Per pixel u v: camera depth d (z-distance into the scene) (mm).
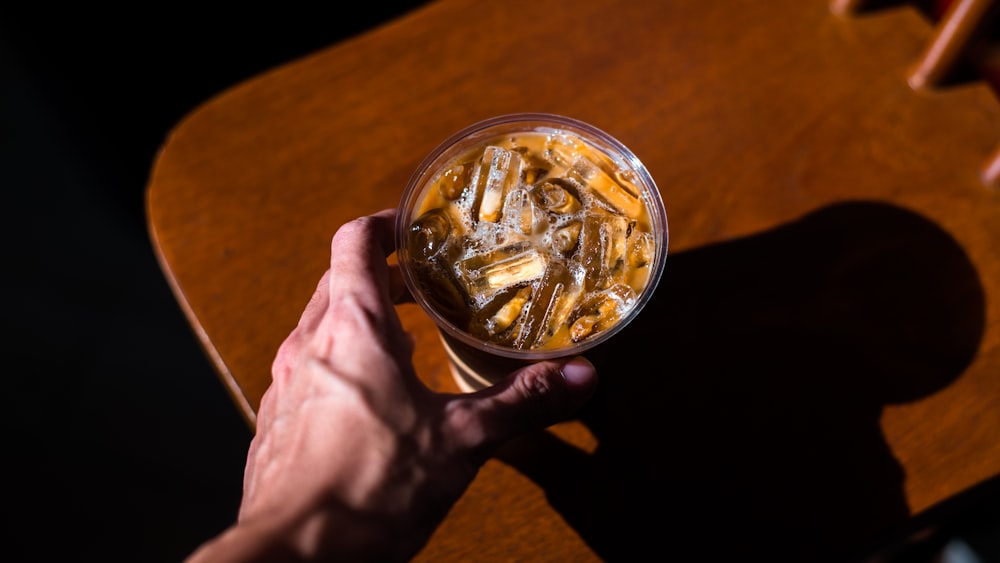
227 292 446
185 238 455
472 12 499
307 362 356
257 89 482
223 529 722
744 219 459
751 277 448
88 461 743
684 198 463
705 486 416
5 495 729
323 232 456
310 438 342
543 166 407
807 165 469
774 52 492
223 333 440
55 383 772
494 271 383
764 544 408
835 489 415
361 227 379
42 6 780
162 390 771
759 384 431
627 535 409
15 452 745
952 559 602
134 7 792
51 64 772
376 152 471
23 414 759
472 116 478
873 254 452
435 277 382
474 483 416
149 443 751
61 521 721
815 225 458
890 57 491
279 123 476
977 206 463
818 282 448
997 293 447
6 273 811
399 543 334
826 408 427
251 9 799
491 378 404
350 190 464
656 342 437
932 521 417
